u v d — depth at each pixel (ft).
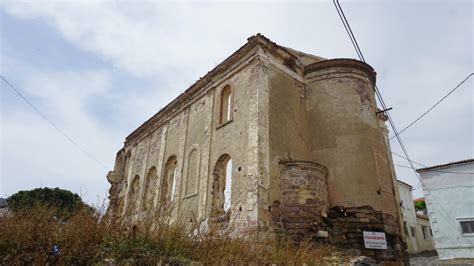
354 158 40.98
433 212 63.72
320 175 39.29
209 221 23.72
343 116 43.96
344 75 46.83
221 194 43.32
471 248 57.62
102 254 15.44
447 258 59.57
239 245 20.88
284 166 38.83
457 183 62.54
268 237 29.66
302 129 44.96
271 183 36.99
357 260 29.22
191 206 45.65
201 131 50.85
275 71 44.86
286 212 36.24
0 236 14.17
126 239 16.70
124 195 70.49
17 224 14.88
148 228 17.83
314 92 47.73
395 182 57.88
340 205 38.99
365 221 37.32
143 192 62.03
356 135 42.42
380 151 43.62
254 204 34.55
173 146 58.18
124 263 14.99
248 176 36.94
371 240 36.27
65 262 14.44
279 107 42.70
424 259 62.13
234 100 45.47
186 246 18.08
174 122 61.00
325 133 44.27
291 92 45.96
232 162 40.86
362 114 44.32
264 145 38.19
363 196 38.78
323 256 28.58
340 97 45.34
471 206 59.82
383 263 35.58
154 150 65.10
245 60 46.03
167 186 57.41
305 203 36.22
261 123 39.17
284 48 46.52
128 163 76.38
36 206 16.72
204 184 44.75
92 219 17.01
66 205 19.03
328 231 36.52
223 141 44.50
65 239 15.26
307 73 49.65
